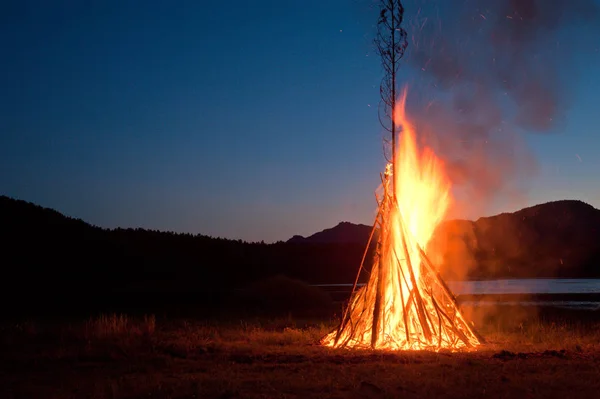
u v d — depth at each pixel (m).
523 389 9.48
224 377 10.63
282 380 10.30
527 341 15.70
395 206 14.88
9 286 50.22
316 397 9.09
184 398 9.14
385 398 8.95
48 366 12.48
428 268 14.96
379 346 13.99
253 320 23.91
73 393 9.73
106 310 31.86
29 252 62.56
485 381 10.06
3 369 12.20
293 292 37.75
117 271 63.38
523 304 34.66
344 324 14.78
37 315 28.64
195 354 13.70
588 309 30.75
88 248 68.38
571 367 11.38
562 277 82.56
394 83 15.21
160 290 53.47
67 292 49.22
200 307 33.91
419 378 10.33
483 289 55.09
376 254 14.99
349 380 10.17
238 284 62.97
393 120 15.14
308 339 16.14
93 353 13.79
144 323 18.91
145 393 9.44
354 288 15.09
